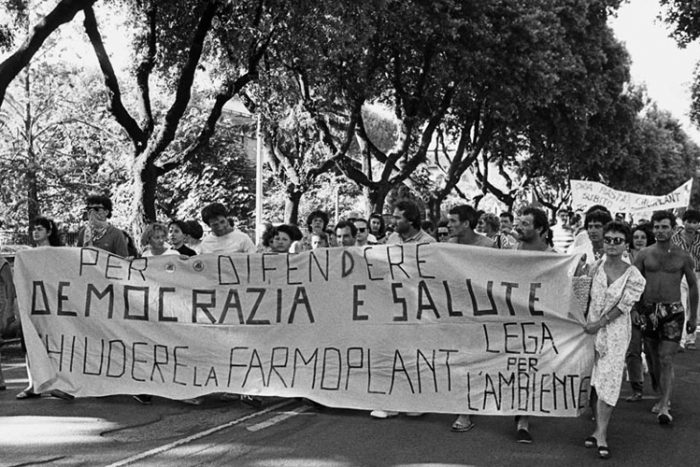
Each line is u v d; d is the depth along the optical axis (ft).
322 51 53.47
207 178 93.15
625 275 19.86
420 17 62.80
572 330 21.18
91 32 46.29
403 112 75.66
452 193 137.49
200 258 24.91
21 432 21.33
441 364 22.39
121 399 25.44
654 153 143.02
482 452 19.84
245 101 63.67
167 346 24.86
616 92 106.73
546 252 21.63
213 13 45.14
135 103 77.51
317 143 71.31
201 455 19.27
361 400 23.06
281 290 24.17
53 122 83.76
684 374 31.19
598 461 19.25
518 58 70.79
